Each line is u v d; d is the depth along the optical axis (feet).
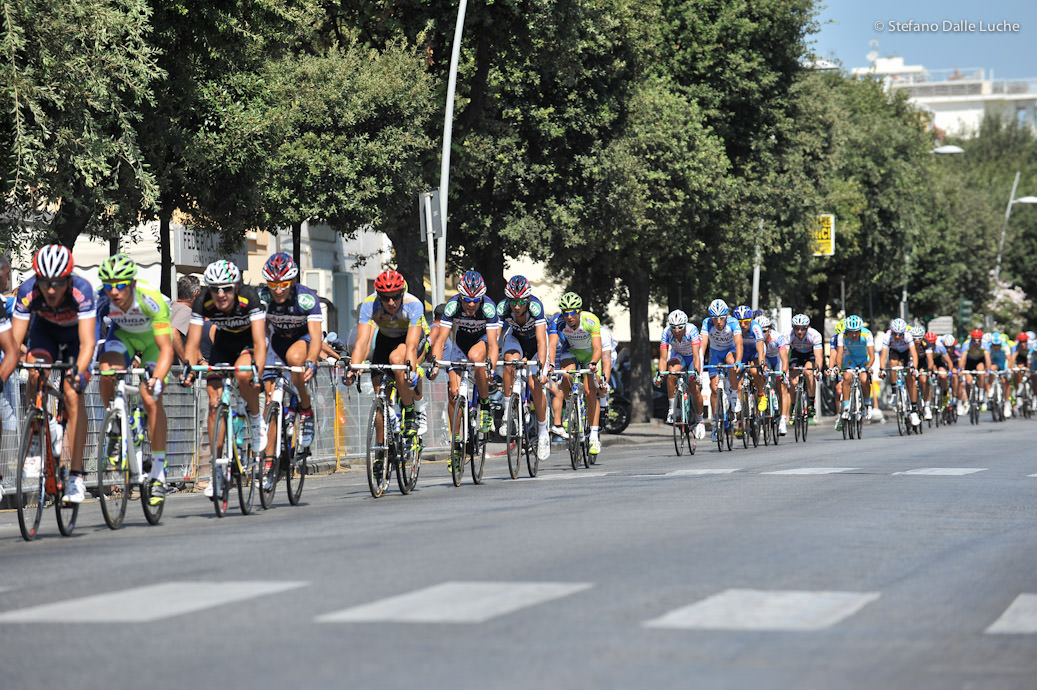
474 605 59.00
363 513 104.37
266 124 192.03
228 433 105.29
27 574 73.36
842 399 231.71
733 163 338.34
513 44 252.01
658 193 289.94
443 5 242.17
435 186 247.09
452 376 132.36
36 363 96.53
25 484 94.22
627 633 53.21
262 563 73.72
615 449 234.38
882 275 497.46
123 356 101.04
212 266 103.50
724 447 212.02
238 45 180.75
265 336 106.11
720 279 374.63
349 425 175.22
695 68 328.29
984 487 124.26
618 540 81.92
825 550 77.71
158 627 55.16
